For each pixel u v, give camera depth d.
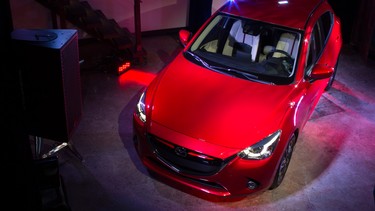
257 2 4.92
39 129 3.25
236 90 3.95
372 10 6.88
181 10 7.70
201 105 3.77
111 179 4.03
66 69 3.02
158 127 3.61
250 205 3.83
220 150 3.40
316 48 4.71
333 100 5.86
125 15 7.19
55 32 3.08
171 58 6.79
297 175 4.30
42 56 2.86
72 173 4.05
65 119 3.16
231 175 3.46
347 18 7.55
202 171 3.51
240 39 4.50
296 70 4.17
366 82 6.50
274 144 3.52
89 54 6.63
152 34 7.62
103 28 6.00
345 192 4.11
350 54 7.46
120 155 4.38
